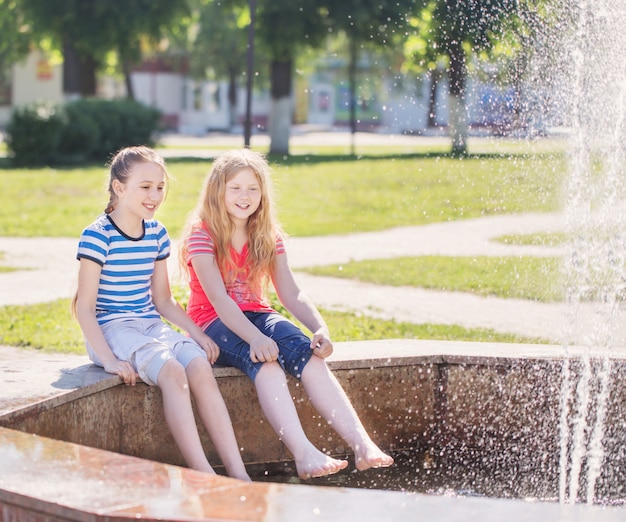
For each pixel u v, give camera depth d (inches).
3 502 104.8
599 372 184.5
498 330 293.0
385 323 305.7
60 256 462.6
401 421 182.7
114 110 1100.5
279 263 179.9
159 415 161.3
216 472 164.2
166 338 161.0
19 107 1040.8
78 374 156.3
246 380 168.9
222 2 1110.4
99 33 1150.3
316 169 887.7
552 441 184.1
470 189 476.1
